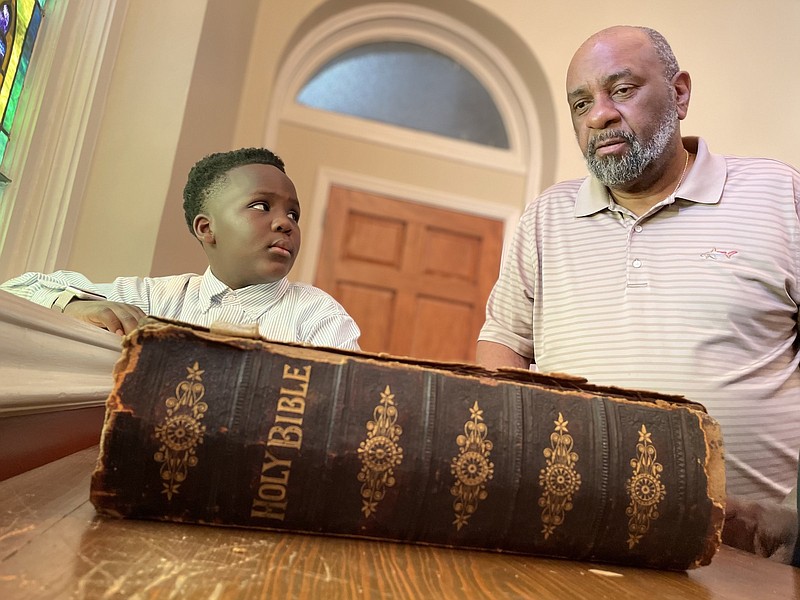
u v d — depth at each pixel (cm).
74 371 61
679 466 46
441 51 286
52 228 121
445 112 287
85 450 69
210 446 40
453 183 276
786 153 261
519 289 115
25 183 113
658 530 45
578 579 40
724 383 89
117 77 143
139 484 39
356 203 266
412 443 42
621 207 105
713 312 93
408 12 276
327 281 258
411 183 272
